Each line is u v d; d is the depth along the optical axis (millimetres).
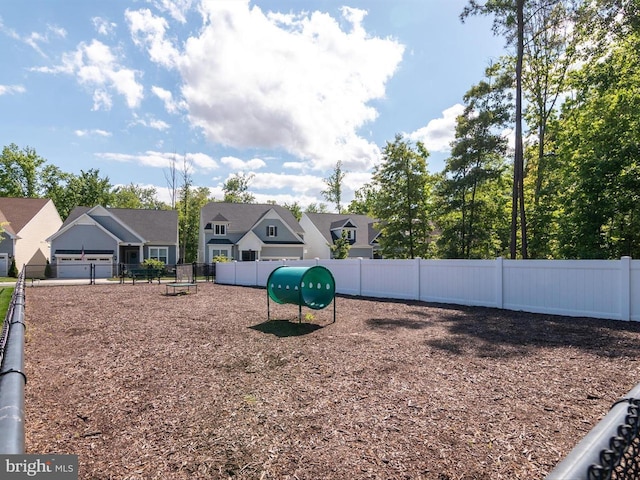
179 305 11062
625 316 7719
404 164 23625
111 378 4441
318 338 6469
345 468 2477
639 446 1218
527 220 18422
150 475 2408
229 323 7969
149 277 22469
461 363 4930
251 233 33312
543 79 20172
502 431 2986
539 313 9023
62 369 4805
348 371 4629
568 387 3992
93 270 24234
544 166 18203
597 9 14578
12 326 3684
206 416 3340
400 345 5926
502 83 17484
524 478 2332
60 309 10289
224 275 21938
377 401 3656
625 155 12547
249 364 4973
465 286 10617
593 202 13008
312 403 3621
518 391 3889
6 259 26719
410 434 2951
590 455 1009
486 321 8031
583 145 15922
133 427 3129
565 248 14062
